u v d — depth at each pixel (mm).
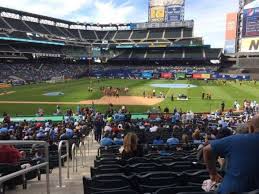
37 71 112312
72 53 134625
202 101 59125
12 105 54156
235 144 4754
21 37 108438
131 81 103188
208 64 132250
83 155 19031
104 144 16375
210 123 30828
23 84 92875
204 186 5570
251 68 123938
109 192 5215
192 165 8883
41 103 56688
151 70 123188
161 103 57375
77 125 28078
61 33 138000
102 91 73250
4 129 18641
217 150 4855
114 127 24266
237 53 131875
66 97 64438
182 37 138000
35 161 11172
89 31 151625
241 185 4586
